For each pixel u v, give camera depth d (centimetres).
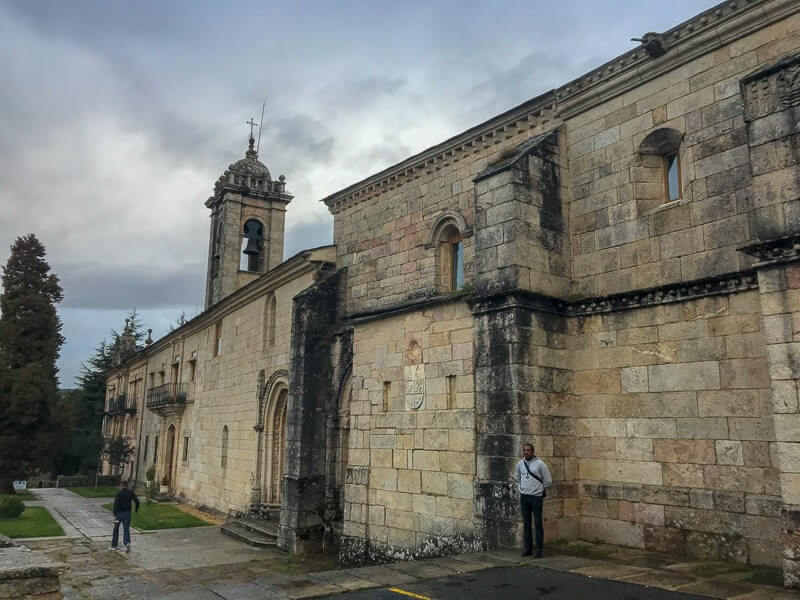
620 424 1192
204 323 3291
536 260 1274
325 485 1944
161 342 4141
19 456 3700
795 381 855
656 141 1243
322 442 1962
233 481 2642
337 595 840
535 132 1506
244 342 2728
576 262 1334
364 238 2030
